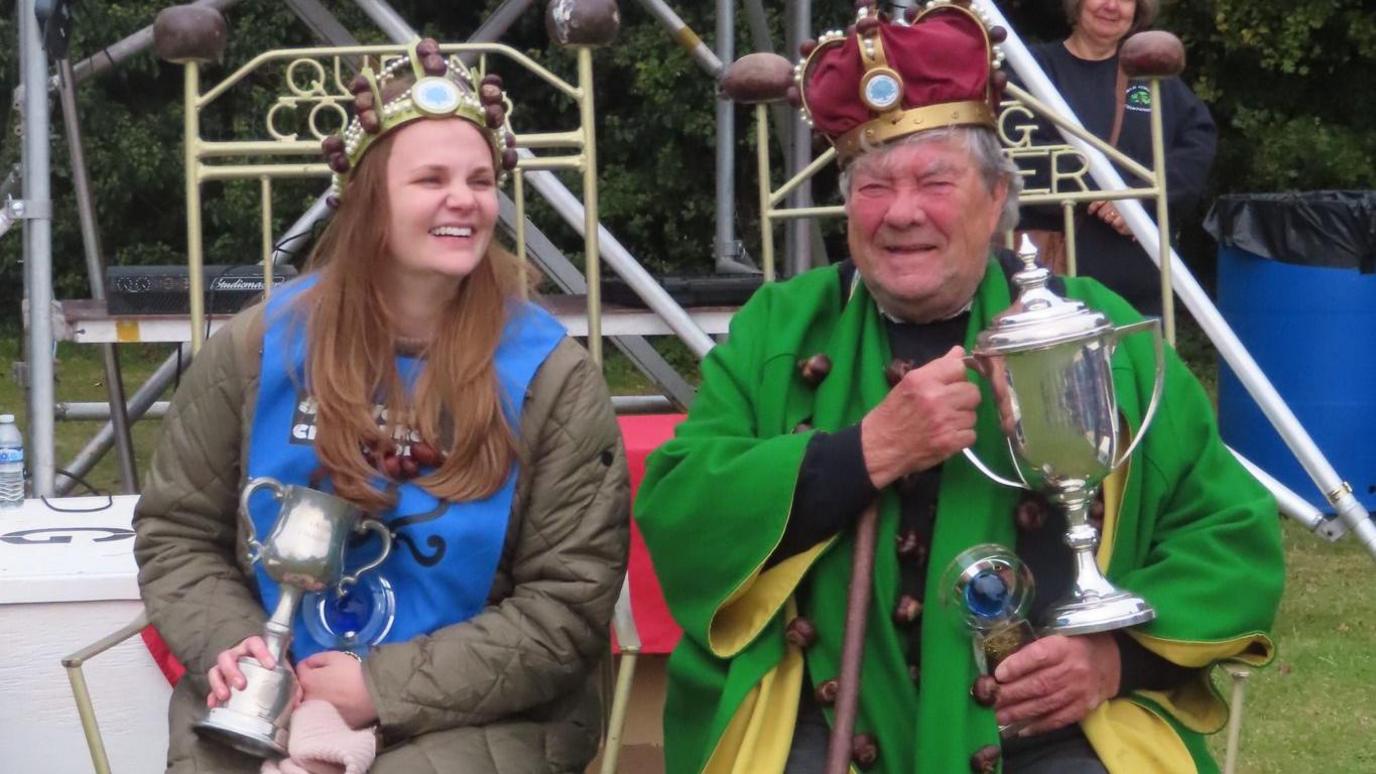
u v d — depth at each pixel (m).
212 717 2.30
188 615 2.46
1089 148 3.99
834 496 2.41
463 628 2.40
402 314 2.48
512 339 2.49
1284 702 4.36
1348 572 5.70
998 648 2.42
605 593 2.45
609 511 2.48
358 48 3.29
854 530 2.50
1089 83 5.15
